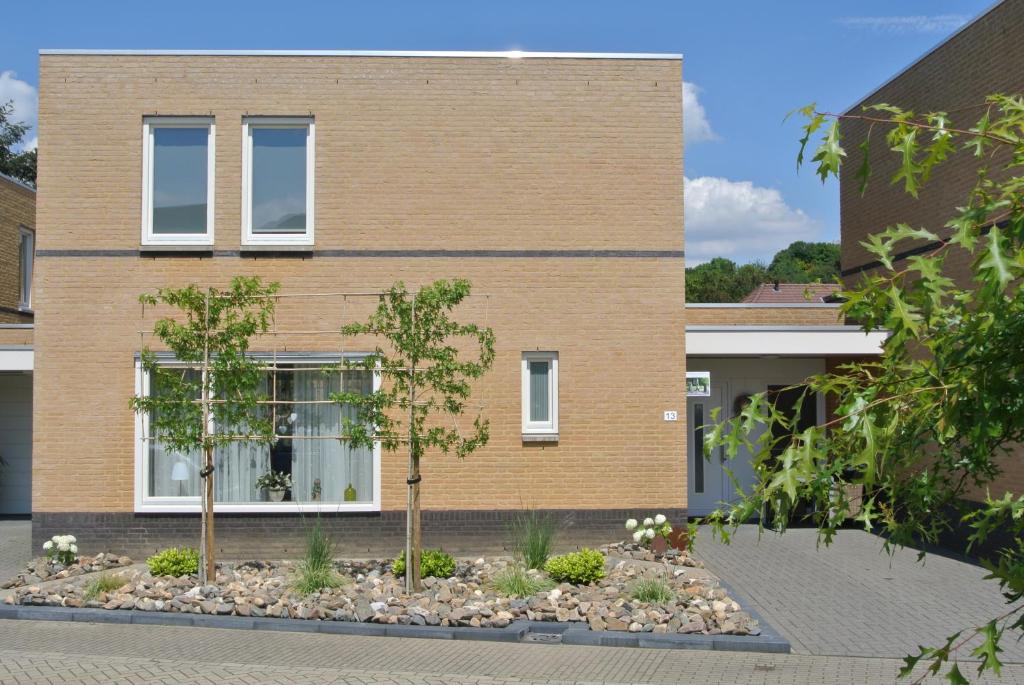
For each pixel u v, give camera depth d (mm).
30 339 19094
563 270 14695
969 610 11117
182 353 12297
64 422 14320
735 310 17984
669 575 12453
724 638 9719
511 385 14586
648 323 14688
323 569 12125
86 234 14438
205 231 14625
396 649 9672
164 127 14672
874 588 12273
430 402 11844
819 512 3293
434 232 14648
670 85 14844
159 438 12250
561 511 14547
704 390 16125
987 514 3457
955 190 14812
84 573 13094
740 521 3125
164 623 10750
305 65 14672
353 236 14602
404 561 12492
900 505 3895
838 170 3035
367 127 14680
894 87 17281
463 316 14625
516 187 14719
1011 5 13594
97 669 8766
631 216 14750
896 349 3129
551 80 14789
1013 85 13539
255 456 14570
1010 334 2984
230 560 14344
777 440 3166
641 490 14578
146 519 14320
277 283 12586
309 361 14539
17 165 42531
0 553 15227
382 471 14539
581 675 8711
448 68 14758
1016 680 8453
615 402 14648
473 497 14539
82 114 14500
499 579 11641
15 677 8469
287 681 8445
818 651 9508
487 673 8773
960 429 3033
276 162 14727
